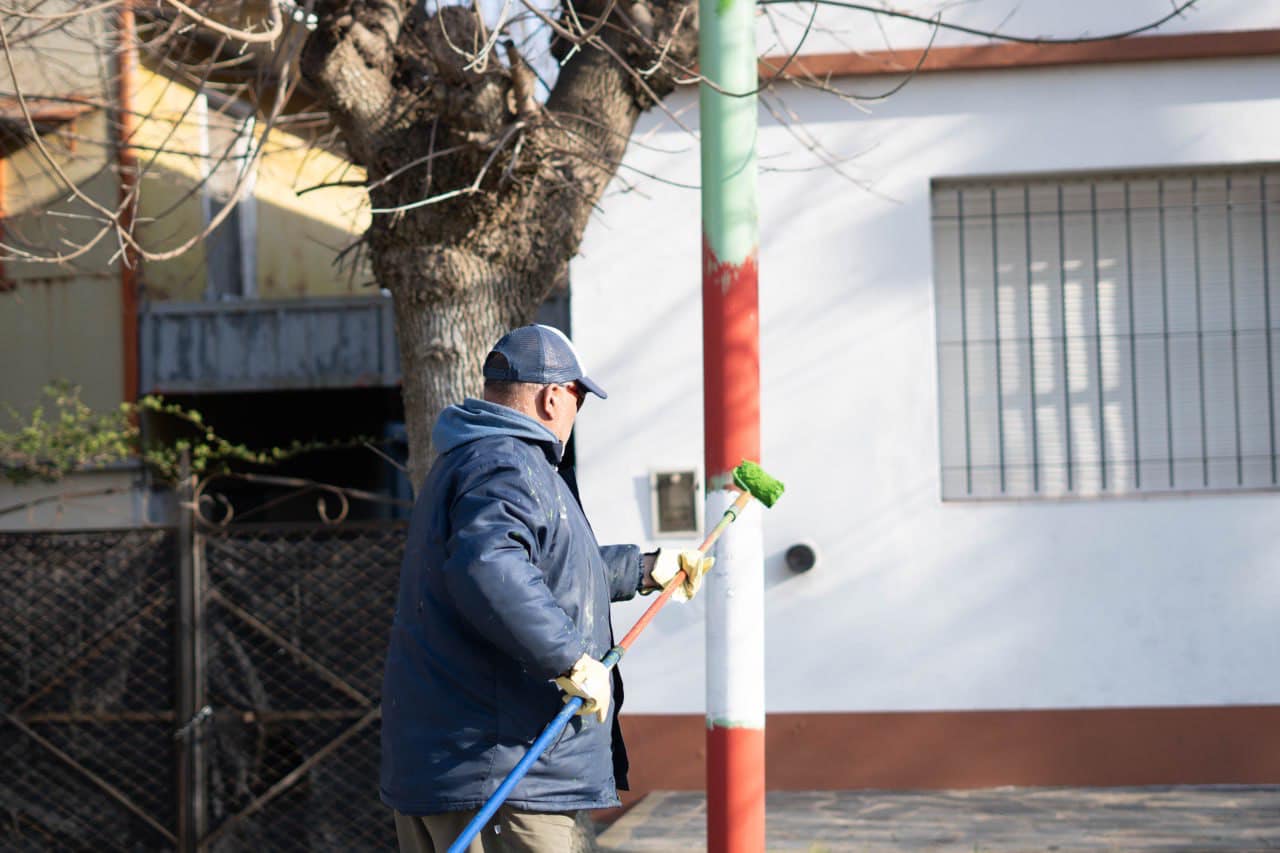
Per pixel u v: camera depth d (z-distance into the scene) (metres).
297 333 10.56
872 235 6.49
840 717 6.41
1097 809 5.80
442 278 4.62
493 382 3.08
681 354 6.54
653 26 4.79
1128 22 6.34
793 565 6.42
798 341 6.50
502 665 2.84
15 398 10.36
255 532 5.81
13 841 5.86
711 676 3.75
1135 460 6.56
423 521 2.96
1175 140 6.39
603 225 6.58
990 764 6.34
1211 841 5.16
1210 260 6.55
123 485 9.95
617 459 6.55
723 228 3.77
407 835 3.01
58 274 10.33
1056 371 6.60
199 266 10.69
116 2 4.44
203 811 5.76
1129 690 6.30
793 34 6.48
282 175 10.88
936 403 6.44
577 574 2.95
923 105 6.48
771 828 5.61
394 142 4.60
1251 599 6.28
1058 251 6.61
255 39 3.90
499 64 4.47
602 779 2.94
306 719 5.76
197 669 5.78
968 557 6.39
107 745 5.83
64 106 8.63
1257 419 6.52
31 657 5.88
